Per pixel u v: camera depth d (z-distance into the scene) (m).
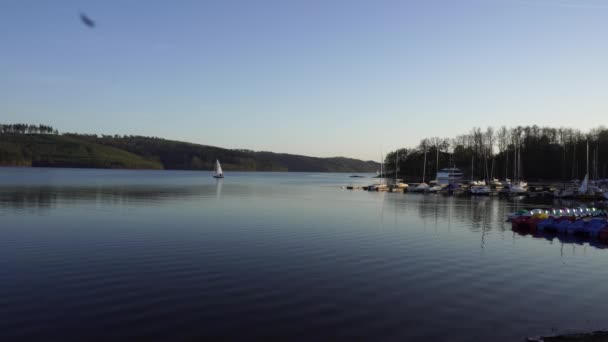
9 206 59.56
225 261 28.81
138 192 92.94
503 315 19.73
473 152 190.38
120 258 29.12
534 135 181.00
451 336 17.38
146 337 16.83
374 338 17.09
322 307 20.38
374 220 52.44
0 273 25.03
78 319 18.42
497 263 29.77
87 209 57.50
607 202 87.19
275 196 94.31
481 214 60.91
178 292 22.11
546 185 144.62
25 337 16.64
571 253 33.53
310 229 43.44
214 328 17.78
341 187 144.00
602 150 149.88
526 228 45.94
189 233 39.41
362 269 27.39
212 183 156.12
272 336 17.12
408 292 22.83
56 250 31.33
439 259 30.64
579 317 19.62
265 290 22.72
